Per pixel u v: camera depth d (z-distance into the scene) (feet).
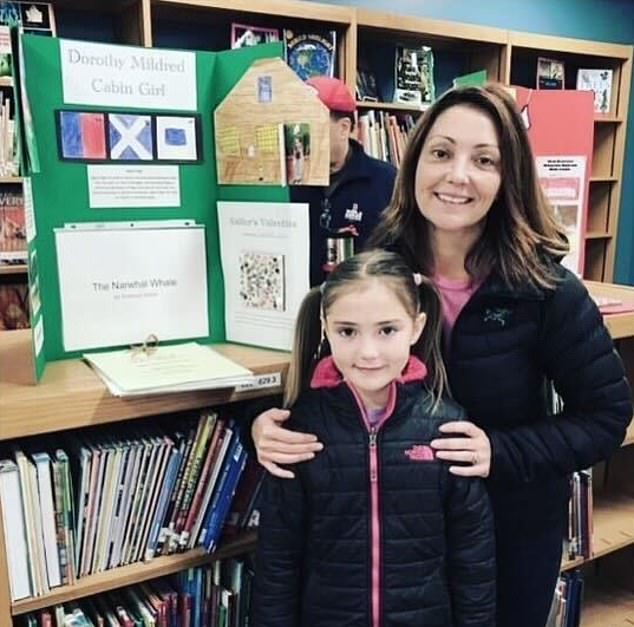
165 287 3.95
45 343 3.65
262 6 10.11
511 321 3.80
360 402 3.59
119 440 3.63
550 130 5.76
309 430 3.61
